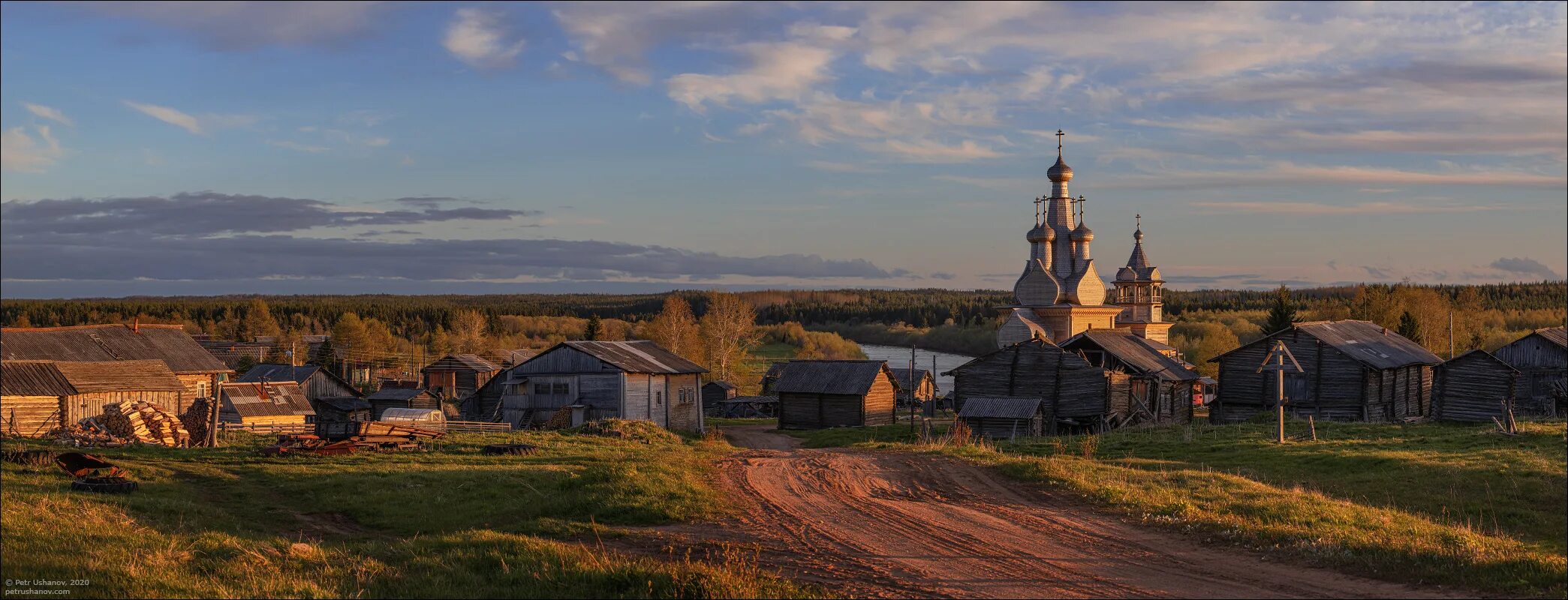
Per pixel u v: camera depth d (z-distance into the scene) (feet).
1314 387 225.56
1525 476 120.57
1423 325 384.27
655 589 55.01
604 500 91.04
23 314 644.27
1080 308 356.38
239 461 128.98
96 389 176.24
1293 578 62.28
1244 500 92.68
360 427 155.84
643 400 226.58
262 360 398.42
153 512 88.28
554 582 57.41
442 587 56.59
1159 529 78.69
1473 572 61.46
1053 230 370.12
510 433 176.96
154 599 51.75
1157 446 165.68
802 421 250.37
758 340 500.33
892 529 79.51
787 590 56.18
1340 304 548.72
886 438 202.39
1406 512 101.81
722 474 112.68
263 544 67.87
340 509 100.07
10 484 100.01
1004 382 223.30
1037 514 85.81
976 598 57.57
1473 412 209.97
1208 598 57.57
